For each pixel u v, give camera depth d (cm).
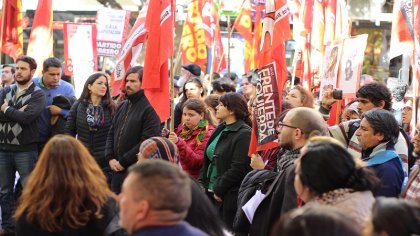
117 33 1173
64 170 434
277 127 614
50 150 440
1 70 1180
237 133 716
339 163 390
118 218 440
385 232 296
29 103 880
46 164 438
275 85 702
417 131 561
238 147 709
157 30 782
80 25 1134
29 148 890
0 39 1077
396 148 618
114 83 947
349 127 653
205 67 1491
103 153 847
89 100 861
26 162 888
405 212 295
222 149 720
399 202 301
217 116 748
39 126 908
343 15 1086
